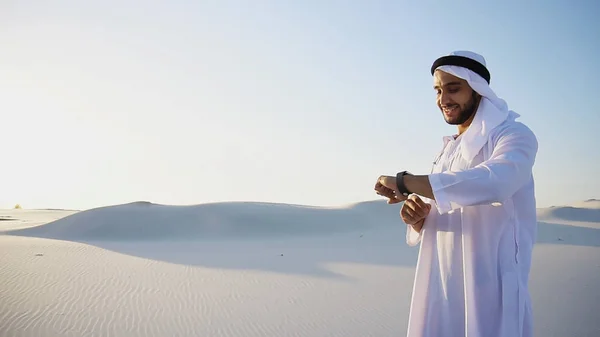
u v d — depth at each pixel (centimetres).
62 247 2558
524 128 206
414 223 229
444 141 248
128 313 1096
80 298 1246
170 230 4100
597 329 1003
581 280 1653
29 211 10006
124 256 2222
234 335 938
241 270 1800
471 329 199
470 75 215
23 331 949
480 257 204
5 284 1420
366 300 1266
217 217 4409
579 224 5928
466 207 211
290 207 5150
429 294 219
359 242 3456
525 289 203
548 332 980
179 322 1027
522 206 209
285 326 1003
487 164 193
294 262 2086
